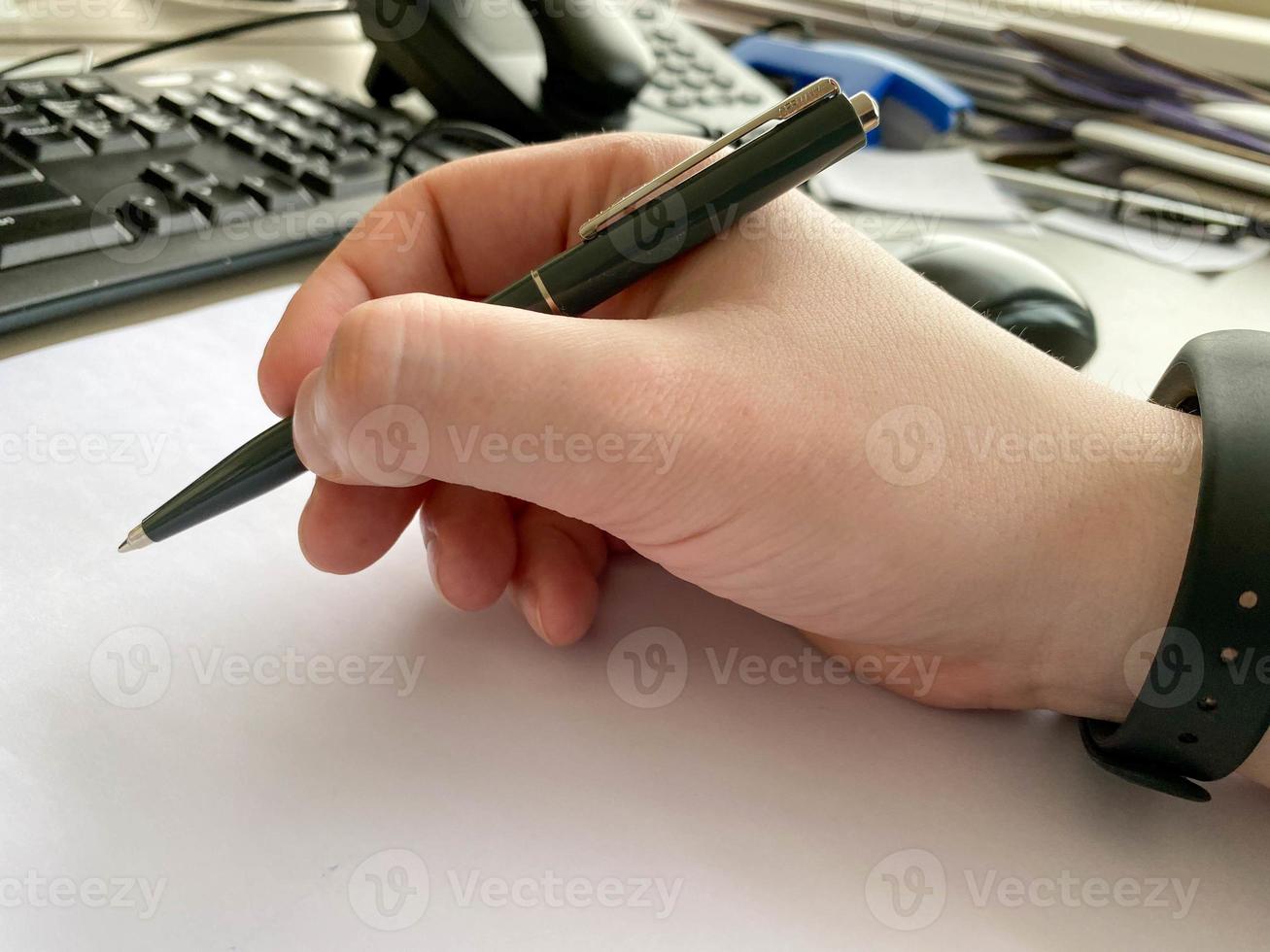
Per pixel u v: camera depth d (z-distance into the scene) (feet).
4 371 1.34
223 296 1.58
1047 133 2.45
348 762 0.93
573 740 0.97
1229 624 0.84
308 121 1.92
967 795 0.95
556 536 1.14
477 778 0.92
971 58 2.56
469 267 1.34
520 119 2.05
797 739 0.99
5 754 0.90
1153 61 2.25
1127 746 0.92
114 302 1.44
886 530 0.93
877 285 1.03
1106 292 1.73
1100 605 0.94
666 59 2.40
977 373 0.98
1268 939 0.83
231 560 1.16
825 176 2.02
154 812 0.87
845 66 2.42
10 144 1.63
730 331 0.96
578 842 0.87
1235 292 1.76
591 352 0.89
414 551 1.24
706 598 1.18
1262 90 2.51
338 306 1.23
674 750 0.97
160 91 1.92
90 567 1.11
